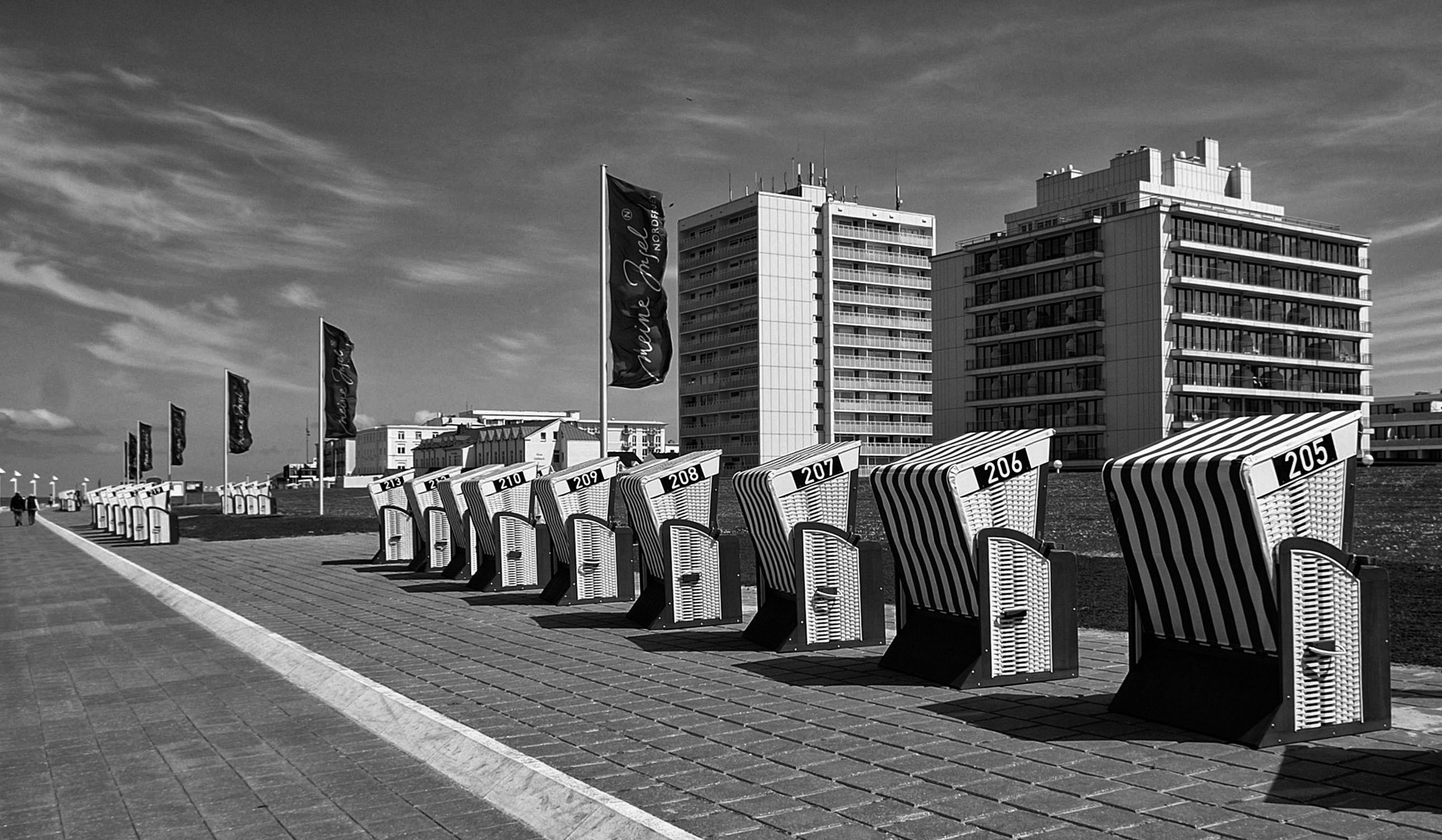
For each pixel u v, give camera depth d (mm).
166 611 15164
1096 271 78688
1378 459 112000
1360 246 82812
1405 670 8148
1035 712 7160
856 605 10242
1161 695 6812
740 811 5254
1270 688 6227
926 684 8289
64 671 10234
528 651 10484
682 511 12438
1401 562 15742
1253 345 77938
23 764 6801
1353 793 5215
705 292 113000
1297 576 6098
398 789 6004
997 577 8062
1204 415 76062
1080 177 87188
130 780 6344
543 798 5531
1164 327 74562
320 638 11719
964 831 4863
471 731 6918
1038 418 82312
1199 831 4758
